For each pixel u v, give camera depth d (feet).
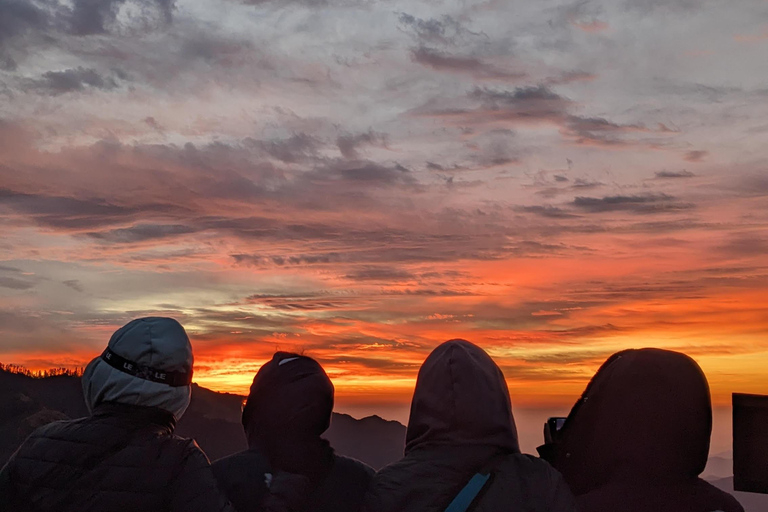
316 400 10.89
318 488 10.60
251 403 11.06
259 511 10.07
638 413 8.66
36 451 9.16
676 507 8.32
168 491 9.12
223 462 10.59
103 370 9.53
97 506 8.80
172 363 9.60
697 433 8.61
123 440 9.12
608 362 9.29
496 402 8.73
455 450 8.50
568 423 9.40
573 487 9.10
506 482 8.13
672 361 8.89
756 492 9.25
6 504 9.09
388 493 8.43
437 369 8.84
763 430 9.33
